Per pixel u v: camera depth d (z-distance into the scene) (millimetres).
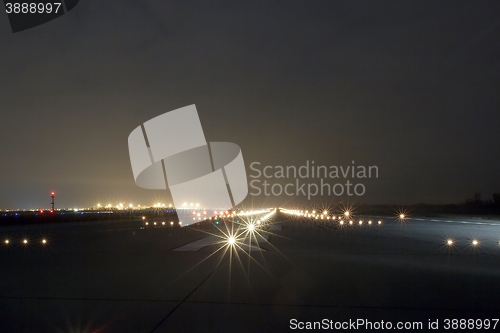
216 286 11961
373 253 20109
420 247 22953
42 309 9508
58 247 24172
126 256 19203
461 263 16672
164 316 8914
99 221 69500
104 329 8055
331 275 13773
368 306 9773
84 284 12289
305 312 9242
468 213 97062
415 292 11203
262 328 8117
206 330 7977
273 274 13992
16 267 15734
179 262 16938
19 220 63281
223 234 34156
